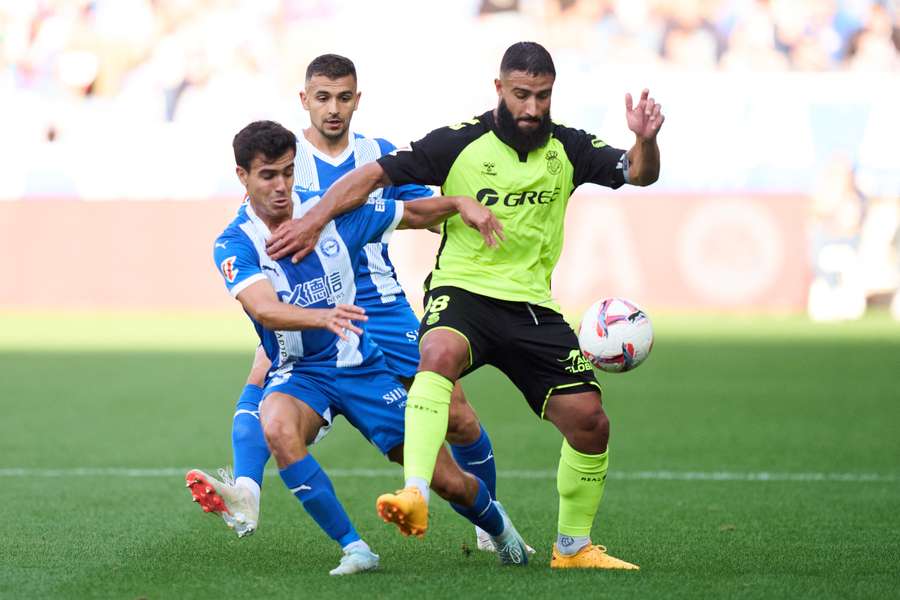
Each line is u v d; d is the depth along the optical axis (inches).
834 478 1021.2
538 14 3043.8
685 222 2751.0
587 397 678.5
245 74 3080.7
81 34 3105.3
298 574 657.0
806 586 625.9
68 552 723.4
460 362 669.9
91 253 2869.1
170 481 1007.6
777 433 1274.6
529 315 683.4
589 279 2763.3
